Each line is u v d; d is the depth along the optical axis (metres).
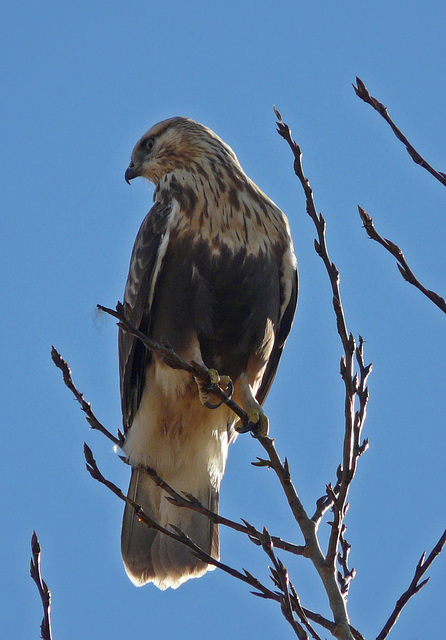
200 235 11.37
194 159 12.20
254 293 11.32
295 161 7.57
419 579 7.57
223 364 11.53
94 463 8.44
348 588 8.45
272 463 8.20
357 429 7.89
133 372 11.93
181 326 11.27
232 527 8.05
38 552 7.76
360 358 8.16
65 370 9.07
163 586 11.48
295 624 6.83
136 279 11.51
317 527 8.32
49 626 7.50
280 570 7.31
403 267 6.94
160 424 11.90
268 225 11.67
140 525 11.80
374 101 7.05
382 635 7.46
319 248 7.53
